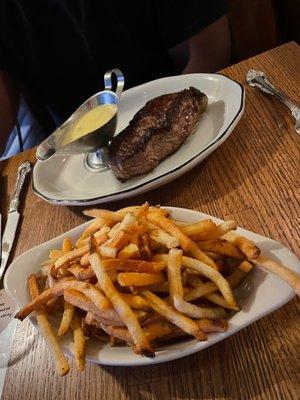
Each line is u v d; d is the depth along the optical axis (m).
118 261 0.64
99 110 1.19
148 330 0.62
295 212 0.81
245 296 0.65
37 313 0.71
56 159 1.23
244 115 1.13
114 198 0.98
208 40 1.86
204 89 1.24
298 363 0.60
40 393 0.73
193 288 0.65
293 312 0.66
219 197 0.93
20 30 1.83
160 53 1.94
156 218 0.71
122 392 0.67
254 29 1.97
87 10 1.75
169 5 1.76
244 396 0.60
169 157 1.10
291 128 1.02
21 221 1.13
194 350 0.60
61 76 1.92
